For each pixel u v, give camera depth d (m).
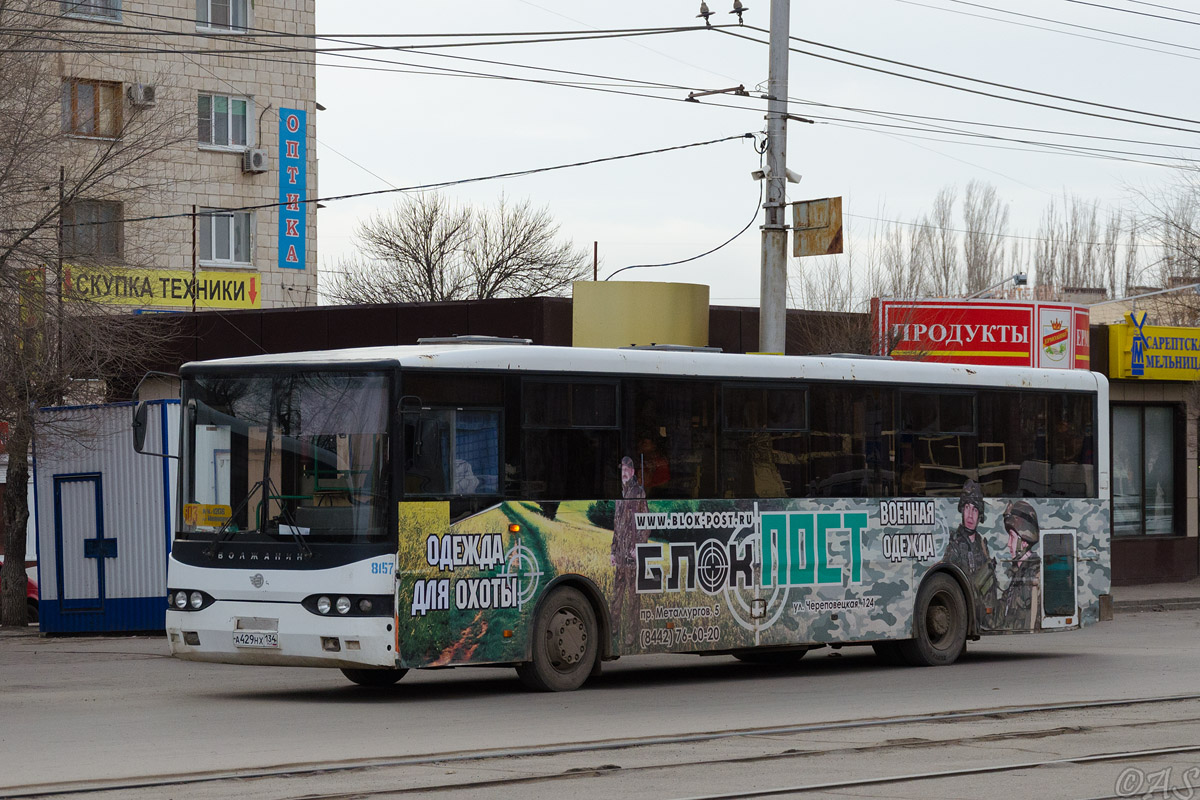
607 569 14.54
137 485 22.73
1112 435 32.62
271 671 17.17
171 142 28.59
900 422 17.16
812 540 16.20
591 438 14.54
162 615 22.62
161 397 27.95
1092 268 70.00
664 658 19.31
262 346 27.08
